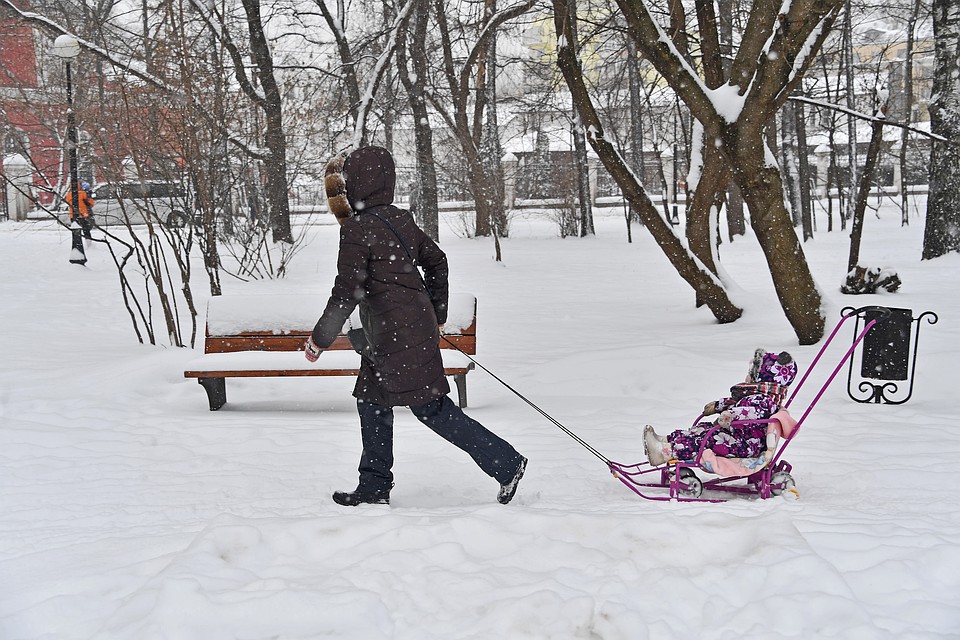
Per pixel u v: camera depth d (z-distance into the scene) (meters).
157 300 15.71
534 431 6.73
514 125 44.41
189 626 3.00
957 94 19.59
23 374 9.07
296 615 3.07
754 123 9.23
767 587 3.21
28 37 24.08
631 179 11.67
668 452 4.99
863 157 49.00
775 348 9.74
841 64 34.47
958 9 19.23
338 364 7.50
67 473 5.70
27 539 4.31
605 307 15.03
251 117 20.59
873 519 4.17
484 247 30.88
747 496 5.04
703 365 8.64
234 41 20.69
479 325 13.13
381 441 4.76
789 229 9.53
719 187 12.21
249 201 22.02
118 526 4.53
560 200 39.16
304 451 6.28
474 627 3.00
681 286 18.42
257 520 3.90
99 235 27.34
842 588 3.16
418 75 25.14
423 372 4.59
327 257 23.70
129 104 12.58
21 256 22.03
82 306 14.93
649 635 2.93
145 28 18.25
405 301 4.59
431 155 29.48
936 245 20.14
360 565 3.49
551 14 20.70
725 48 16.84
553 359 9.94
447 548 3.60
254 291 16.66
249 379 9.42
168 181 12.38
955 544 3.62
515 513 3.93
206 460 6.01
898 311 7.33
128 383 8.59
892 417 6.94
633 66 22.77
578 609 3.04
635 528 3.74
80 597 3.34
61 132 21.86
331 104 21.44
